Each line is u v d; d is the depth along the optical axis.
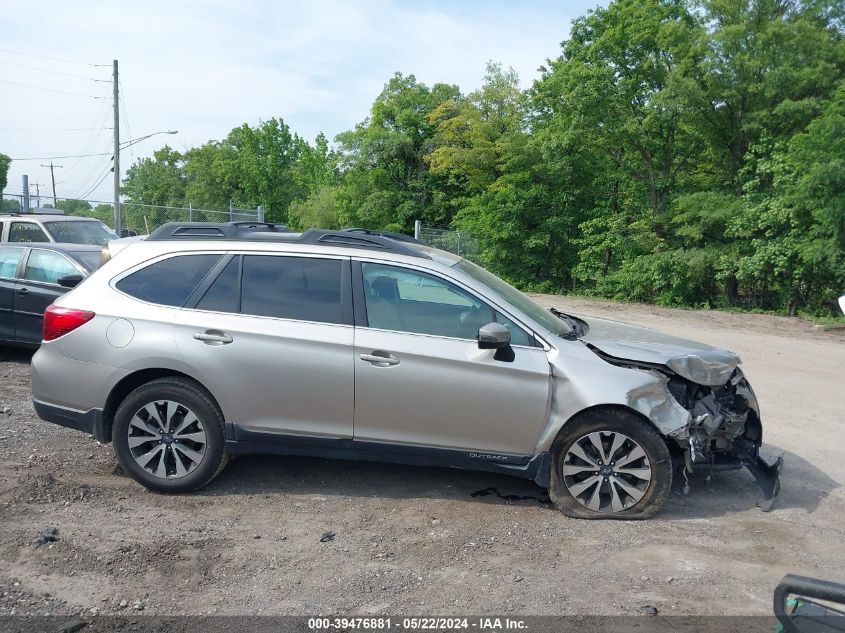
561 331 4.96
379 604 3.56
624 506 4.64
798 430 7.03
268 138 61.78
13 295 8.52
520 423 4.62
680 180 22.97
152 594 3.59
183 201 73.31
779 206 18.11
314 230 5.11
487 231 26.91
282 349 4.70
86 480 5.00
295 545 4.19
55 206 23.66
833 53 19.11
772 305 19.98
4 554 3.91
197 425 4.80
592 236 24.22
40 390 4.98
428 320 4.77
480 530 4.46
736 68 19.53
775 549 4.31
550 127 25.28
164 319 4.82
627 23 22.36
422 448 4.72
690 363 4.81
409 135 39.47
